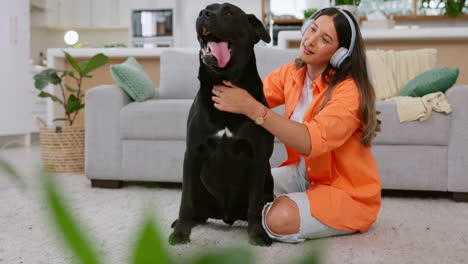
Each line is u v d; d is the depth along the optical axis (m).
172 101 2.79
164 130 2.67
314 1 6.88
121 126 2.71
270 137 1.53
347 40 1.54
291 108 1.72
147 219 0.13
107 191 2.63
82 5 7.67
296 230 1.53
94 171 2.74
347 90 1.54
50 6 7.24
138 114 2.68
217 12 1.29
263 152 1.48
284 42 3.51
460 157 2.45
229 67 1.36
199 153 1.49
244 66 1.41
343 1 3.71
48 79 3.40
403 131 2.50
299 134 1.43
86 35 8.13
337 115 1.48
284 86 1.82
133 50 3.80
